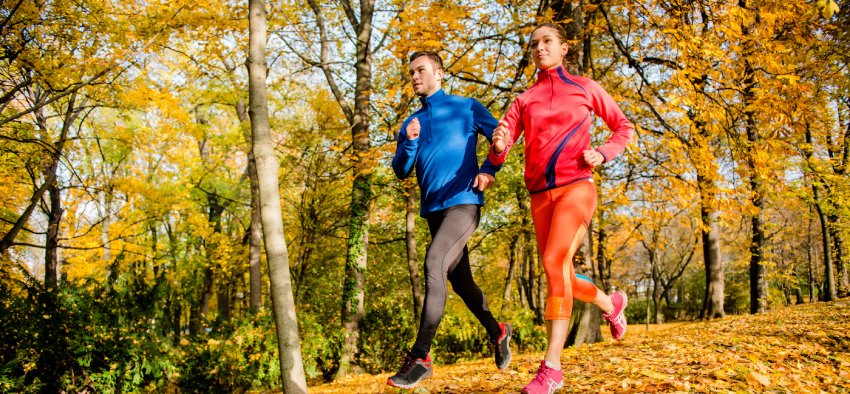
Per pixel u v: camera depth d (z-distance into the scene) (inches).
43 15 308.7
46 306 261.0
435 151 113.1
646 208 406.6
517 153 601.3
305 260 663.1
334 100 552.4
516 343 530.6
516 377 183.5
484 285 952.9
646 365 168.1
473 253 865.5
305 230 629.9
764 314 473.7
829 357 181.2
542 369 101.1
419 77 119.3
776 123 270.8
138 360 281.6
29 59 308.2
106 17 328.5
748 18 238.7
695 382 130.3
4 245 383.9
